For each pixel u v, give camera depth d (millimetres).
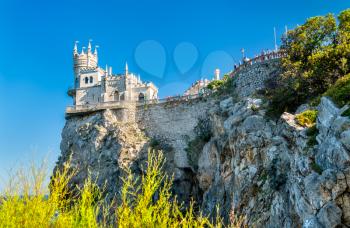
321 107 30250
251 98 45375
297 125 34000
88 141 64500
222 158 45625
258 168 37969
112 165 59938
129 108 66375
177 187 56531
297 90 41500
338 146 25688
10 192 12320
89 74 80250
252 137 39812
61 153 68312
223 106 51719
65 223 11984
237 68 59000
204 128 58219
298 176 28844
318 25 46094
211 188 46156
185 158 57625
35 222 11961
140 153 60094
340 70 40688
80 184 60000
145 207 11922
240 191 38438
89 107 68625
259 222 33875
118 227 11711
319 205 25047
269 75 51938
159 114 64062
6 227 11688
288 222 29875
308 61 43125
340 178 24641
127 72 76438
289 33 48031
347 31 44188
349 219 24047
